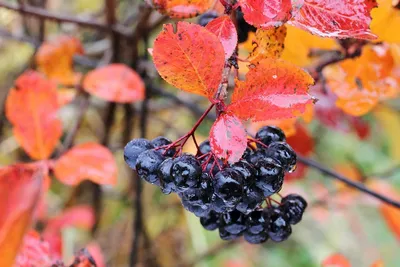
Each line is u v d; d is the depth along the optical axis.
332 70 0.38
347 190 0.72
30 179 0.40
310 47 0.38
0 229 0.38
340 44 0.38
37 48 0.62
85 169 0.41
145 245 0.74
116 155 0.82
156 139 0.32
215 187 0.29
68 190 0.81
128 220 0.80
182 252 0.91
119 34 0.55
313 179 0.91
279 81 0.29
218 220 0.33
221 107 0.29
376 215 1.06
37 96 0.41
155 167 0.30
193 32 0.29
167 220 0.89
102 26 0.55
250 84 0.29
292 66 0.29
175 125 0.86
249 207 0.30
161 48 0.29
